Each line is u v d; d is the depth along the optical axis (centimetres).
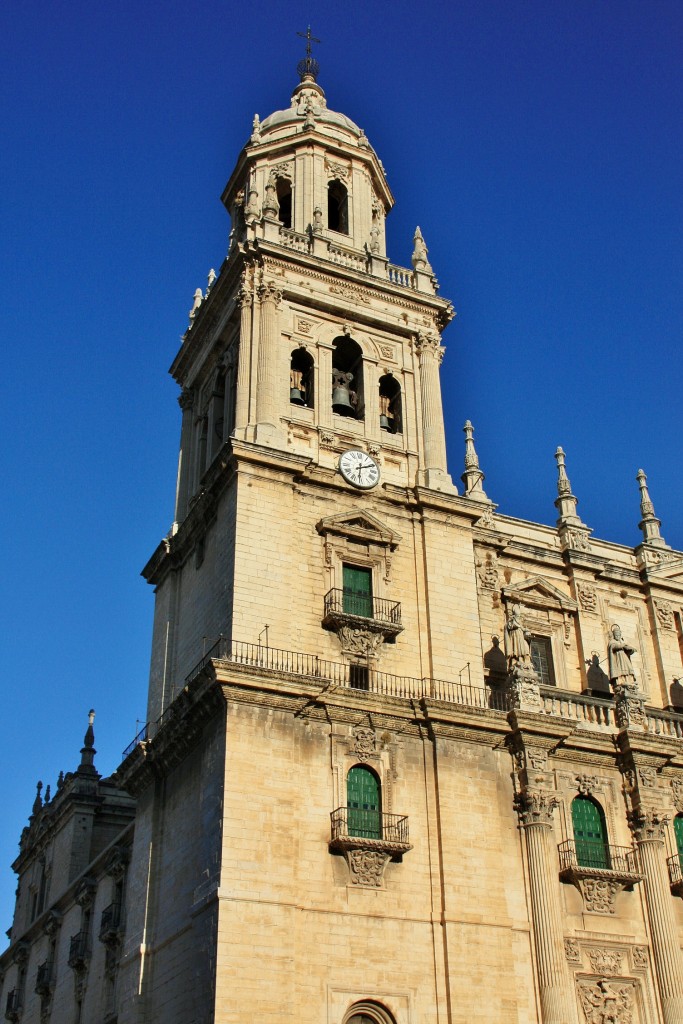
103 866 4975
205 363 4716
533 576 4478
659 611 4712
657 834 3928
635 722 4097
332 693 3528
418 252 4759
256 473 3812
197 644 3934
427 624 3900
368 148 5075
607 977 3644
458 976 3328
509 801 3725
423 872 3462
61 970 5356
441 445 4309
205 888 3206
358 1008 3219
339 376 4372
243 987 3008
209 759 3425
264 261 4291
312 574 3794
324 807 3400
